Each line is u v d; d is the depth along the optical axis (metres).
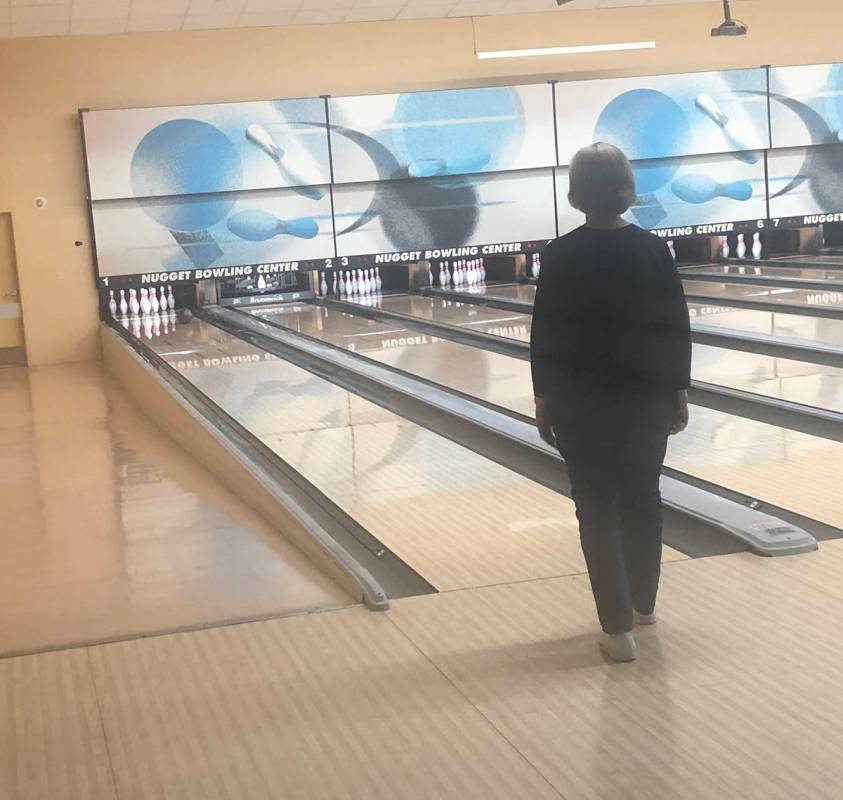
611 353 2.36
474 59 10.75
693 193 10.98
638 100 10.80
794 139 11.11
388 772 1.98
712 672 2.30
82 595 3.30
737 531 3.15
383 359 6.80
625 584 2.39
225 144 10.03
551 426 2.46
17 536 4.12
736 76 10.92
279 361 7.13
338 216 10.35
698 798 1.82
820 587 2.74
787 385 5.16
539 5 10.41
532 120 10.63
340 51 10.43
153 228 9.98
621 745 2.02
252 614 2.95
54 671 2.57
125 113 9.81
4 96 9.74
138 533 4.03
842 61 11.49
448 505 3.81
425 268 11.01
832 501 3.52
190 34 10.08
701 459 4.10
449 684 2.34
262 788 1.95
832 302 7.61
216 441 4.82
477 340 7.45
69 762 2.10
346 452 4.64
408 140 10.41
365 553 3.42
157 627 2.91
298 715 2.24
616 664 2.38
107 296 10.05
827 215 11.27
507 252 10.74
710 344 6.47
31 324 10.00
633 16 11.03
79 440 6.09
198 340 8.41
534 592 2.88
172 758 2.09
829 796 1.80
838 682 2.21
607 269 2.34
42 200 9.91
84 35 9.82
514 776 1.93
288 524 3.73
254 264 10.22
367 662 2.49
